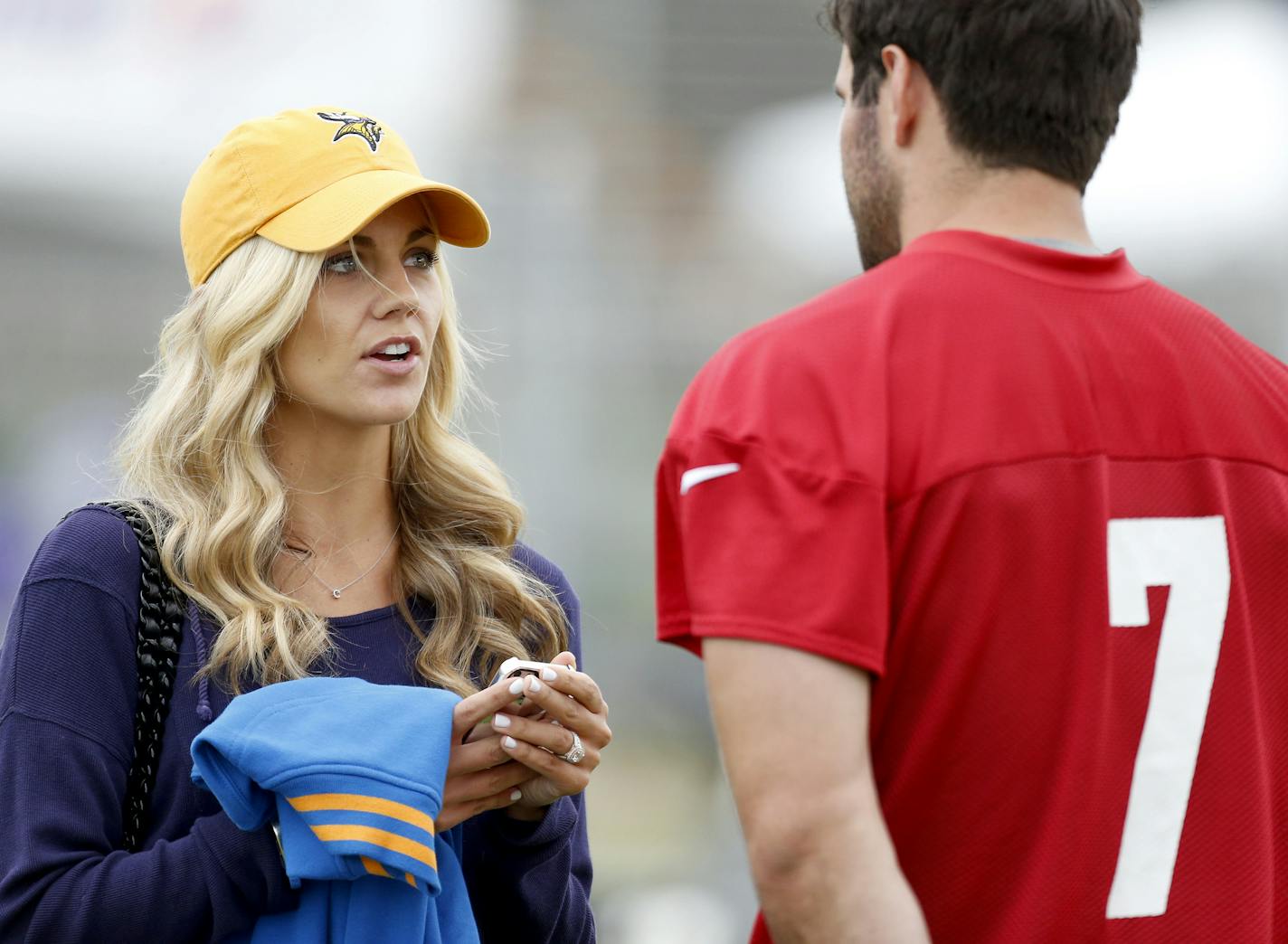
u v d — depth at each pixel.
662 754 38.00
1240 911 6.80
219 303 8.89
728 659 6.63
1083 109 7.19
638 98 38.91
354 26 40.25
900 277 7.09
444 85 39.47
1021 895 6.70
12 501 36.62
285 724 7.91
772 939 6.69
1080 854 6.69
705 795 37.56
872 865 6.41
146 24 40.06
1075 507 6.79
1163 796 6.79
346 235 8.64
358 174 8.96
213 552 8.52
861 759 6.54
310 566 9.05
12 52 39.56
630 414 34.88
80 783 8.04
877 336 6.90
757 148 39.12
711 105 39.09
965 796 6.77
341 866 7.75
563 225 35.97
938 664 6.76
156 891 7.86
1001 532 6.71
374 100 39.69
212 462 8.77
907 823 6.88
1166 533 6.91
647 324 35.78
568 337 34.59
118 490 9.18
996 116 7.17
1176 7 41.12
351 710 8.00
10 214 39.16
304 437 9.15
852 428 6.73
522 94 38.91
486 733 8.27
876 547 6.63
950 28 7.14
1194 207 40.09
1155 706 6.81
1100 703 6.72
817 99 39.47
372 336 8.88
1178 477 6.97
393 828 7.71
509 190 36.44
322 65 40.28
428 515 9.52
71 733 8.08
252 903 8.00
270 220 8.87
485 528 9.66
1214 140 40.16
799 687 6.52
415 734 7.93
